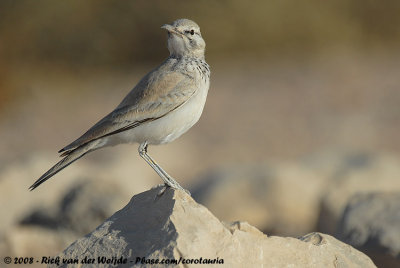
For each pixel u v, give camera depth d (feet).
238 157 63.16
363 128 68.64
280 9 105.40
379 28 105.91
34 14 103.86
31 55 102.27
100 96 90.33
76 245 22.35
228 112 77.61
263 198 44.24
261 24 104.73
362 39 105.60
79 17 106.22
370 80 85.20
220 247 20.76
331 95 80.53
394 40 105.40
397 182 46.26
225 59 103.09
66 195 42.14
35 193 45.65
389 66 91.35
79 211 40.29
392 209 31.07
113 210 40.01
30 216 41.93
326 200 43.62
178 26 28.53
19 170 48.14
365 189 44.80
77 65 103.91
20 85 93.50
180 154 63.62
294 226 43.37
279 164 49.21
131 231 22.15
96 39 105.29
